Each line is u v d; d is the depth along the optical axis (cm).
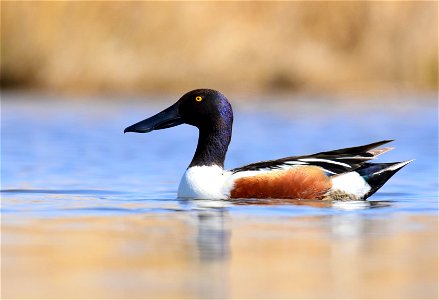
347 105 2962
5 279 711
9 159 1717
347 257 795
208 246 841
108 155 1816
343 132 2270
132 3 3023
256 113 2725
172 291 674
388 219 1010
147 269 746
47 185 1355
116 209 1090
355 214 1046
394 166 1173
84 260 780
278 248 834
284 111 2781
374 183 1171
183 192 1190
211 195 1169
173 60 3038
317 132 2275
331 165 1166
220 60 3062
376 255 804
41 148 1919
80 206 1119
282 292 673
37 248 830
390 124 2441
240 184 1161
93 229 938
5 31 3023
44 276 721
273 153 1867
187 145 2041
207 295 664
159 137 2211
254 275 726
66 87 3012
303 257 795
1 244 852
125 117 2559
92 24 3014
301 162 1171
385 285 695
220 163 1205
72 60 3011
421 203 1156
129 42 3027
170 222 983
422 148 1916
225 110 1210
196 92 1218
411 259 785
